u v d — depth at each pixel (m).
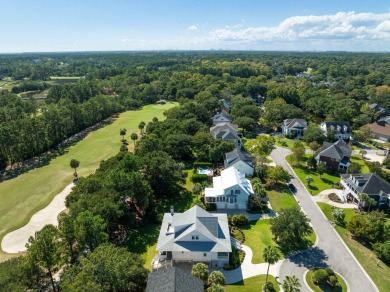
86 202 50.16
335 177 79.88
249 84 181.38
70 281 34.56
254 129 123.75
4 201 67.94
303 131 111.19
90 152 99.50
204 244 46.62
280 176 72.31
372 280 43.97
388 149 95.38
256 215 61.16
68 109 118.06
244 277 43.97
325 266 46.59
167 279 35.16
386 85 184.25
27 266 36.47
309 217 60.50
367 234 51.34
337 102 137.75
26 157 93.69
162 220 56.88
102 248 39.28
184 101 164.00
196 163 84.25
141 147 81.38
